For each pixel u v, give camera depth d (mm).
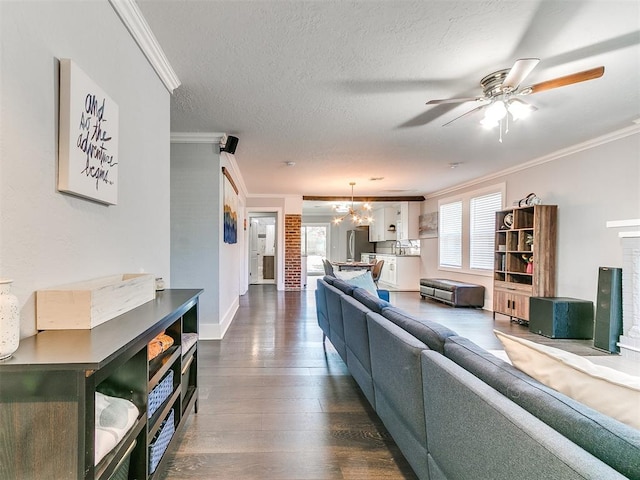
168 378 1656
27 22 1021
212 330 3902
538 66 2256
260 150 4273
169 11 1709
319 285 3775
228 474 1614
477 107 2611
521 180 5098
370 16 1765
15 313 868
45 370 831
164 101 2330
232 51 2082
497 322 4855
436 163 4949
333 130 3508
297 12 1728
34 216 1058
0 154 926
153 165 2125
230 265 4852
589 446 708
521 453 754
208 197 3854
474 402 944
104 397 1183
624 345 3326
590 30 1871
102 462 977
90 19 1385
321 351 3471
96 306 1149
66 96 1181
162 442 1519
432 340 1444
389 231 9781
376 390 1896
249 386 2609
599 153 3854
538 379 1012
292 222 8094
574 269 4195
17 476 847
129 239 1775
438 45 2021
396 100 2789
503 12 1733
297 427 2033
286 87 2562
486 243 5973
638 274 3256
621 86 2533
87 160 1297
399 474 1632
